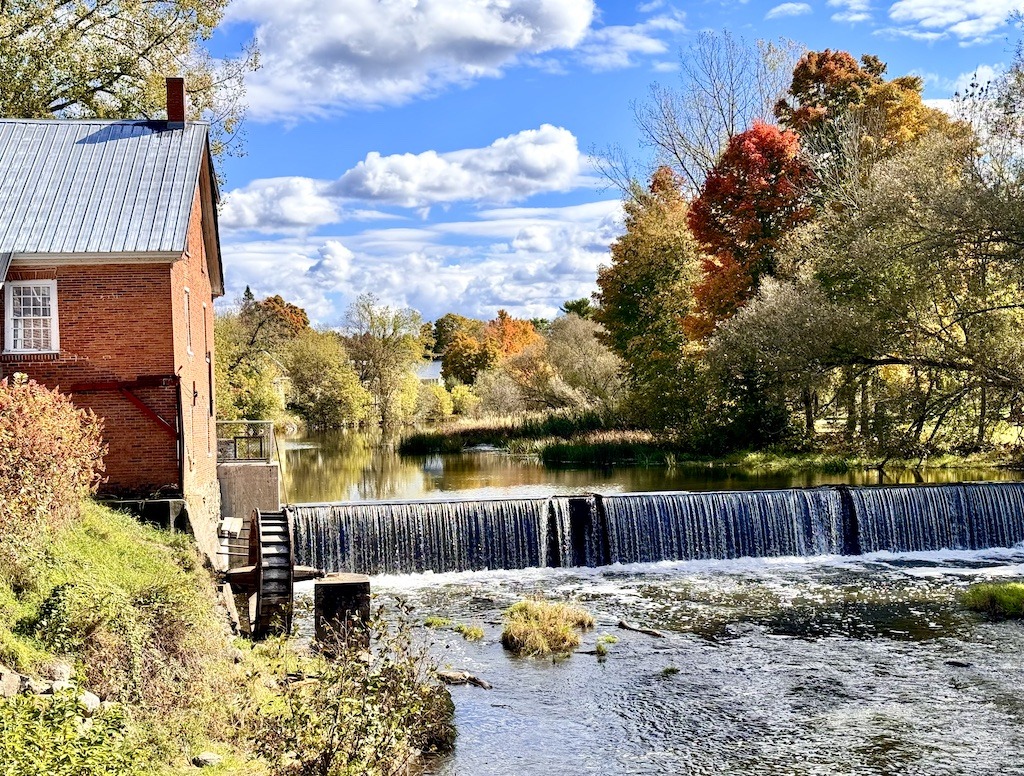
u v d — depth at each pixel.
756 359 41.84
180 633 13.32
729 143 48.75
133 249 19.44
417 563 25.36
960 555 27.11
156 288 19.88
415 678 12.66
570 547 26.19
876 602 21.97
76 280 19.73
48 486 14.20
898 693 16.14
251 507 27.41
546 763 13.50
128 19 33.09
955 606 21.50
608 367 58.25
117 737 9.63
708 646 18.81
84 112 33.84
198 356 24.00
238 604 19.78
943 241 32.69
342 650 13.57
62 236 19.61
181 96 23.06
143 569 15.61
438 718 14.30
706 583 24.05
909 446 38.31
